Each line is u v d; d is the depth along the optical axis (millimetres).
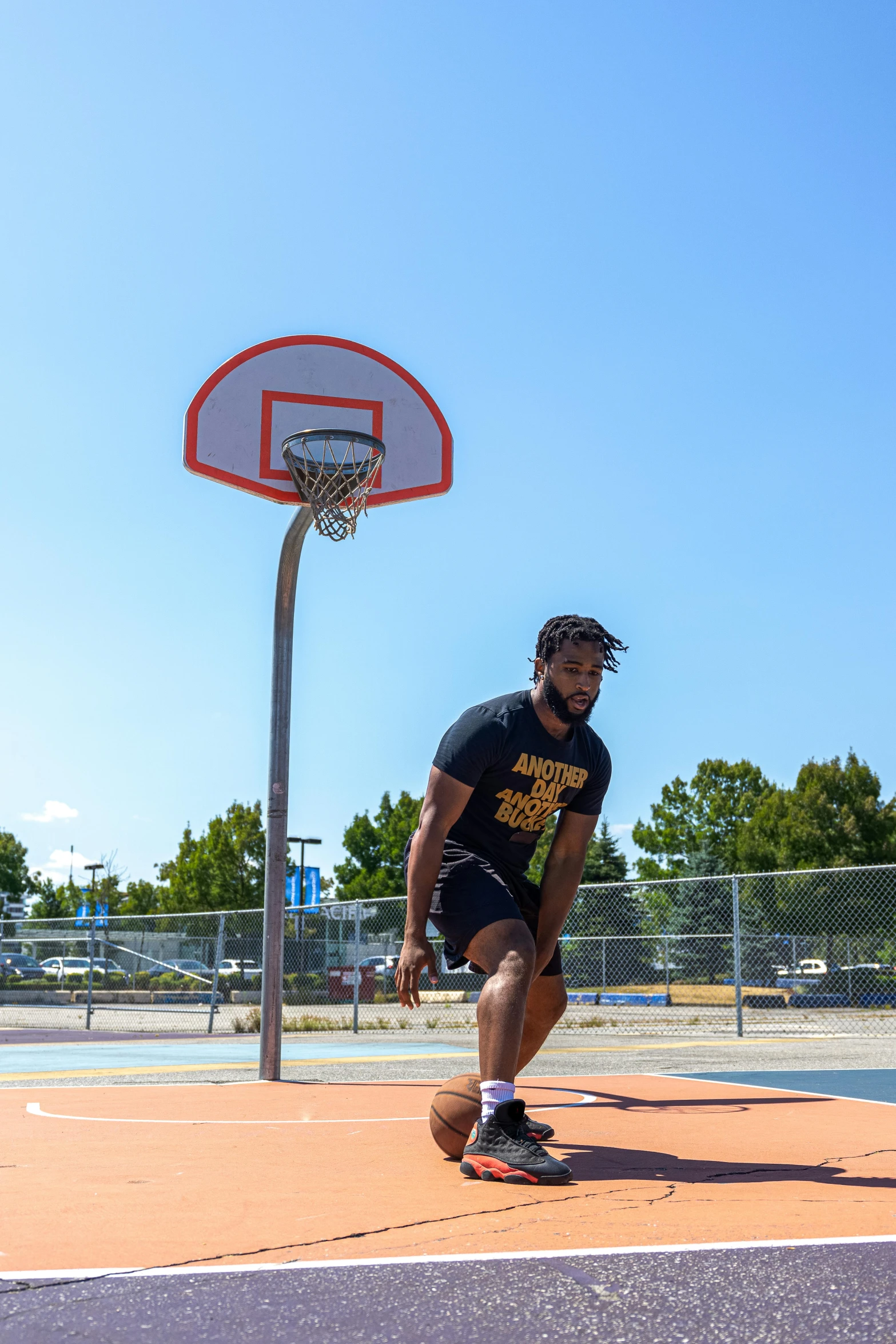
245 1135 4027
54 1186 2947
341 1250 2215
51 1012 20250
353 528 7961
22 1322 1764
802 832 36688
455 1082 3426
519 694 3535
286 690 7434
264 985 6918
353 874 50406
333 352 8594
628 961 22984
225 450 8094
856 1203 2668
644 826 44188
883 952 21766
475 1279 1999
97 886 46094
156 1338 1692
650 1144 3801
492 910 3232
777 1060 8742
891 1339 1695
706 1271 2055
